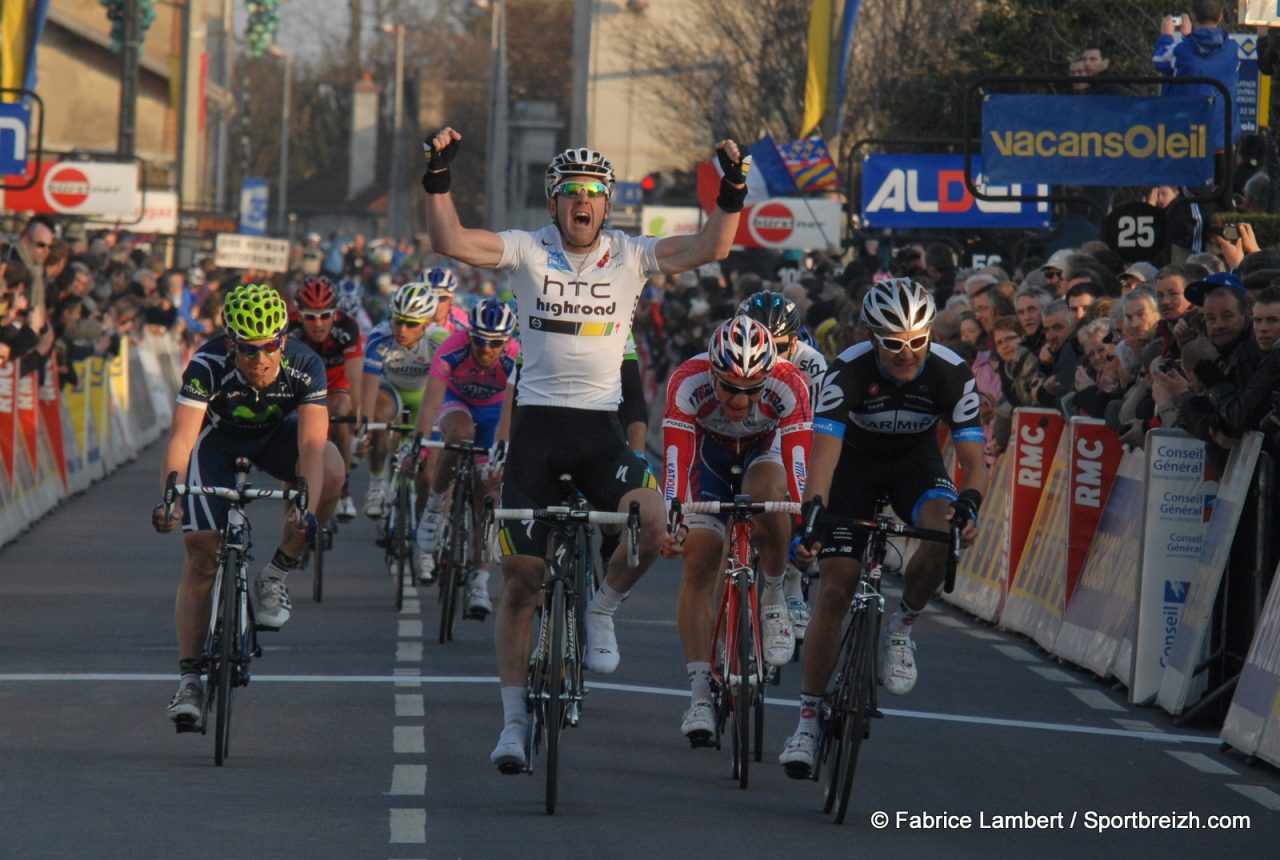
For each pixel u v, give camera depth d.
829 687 21.58
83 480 53.06
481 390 30.08
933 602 37.25
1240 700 22.81
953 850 17.16
